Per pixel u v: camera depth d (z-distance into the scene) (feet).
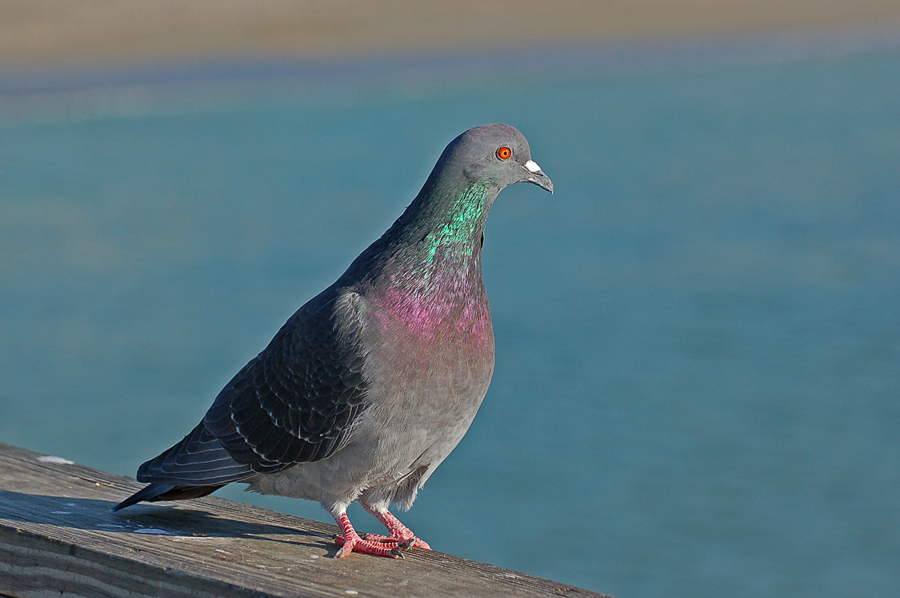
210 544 14.21
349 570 13.71
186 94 144.97
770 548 32.55
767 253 66.59
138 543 13.92
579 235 72.59
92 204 79.25
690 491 35.91
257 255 65.72
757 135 114.21
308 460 15.49
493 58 197.06
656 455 38.42
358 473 15.46
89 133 112.06
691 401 43.78
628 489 35.68
